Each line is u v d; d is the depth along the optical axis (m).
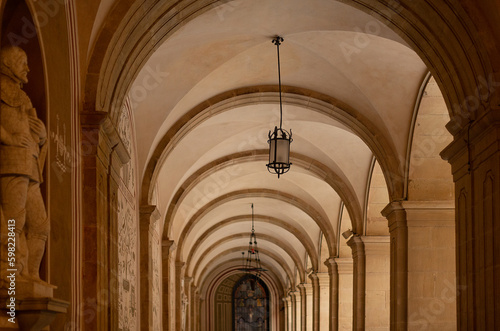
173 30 9.44
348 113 13.95
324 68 13.38
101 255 7.55
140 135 13.33
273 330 45.84
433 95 12.86
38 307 4.79
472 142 8.28
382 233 17.39
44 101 5.63
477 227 8.12
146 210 13.49
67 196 6.63
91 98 7.45
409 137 13.31
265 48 12.73
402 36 9.78
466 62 8.27
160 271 17.22
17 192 4.82
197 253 32.28
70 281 6.69
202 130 16.97
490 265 7.67
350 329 21.56
